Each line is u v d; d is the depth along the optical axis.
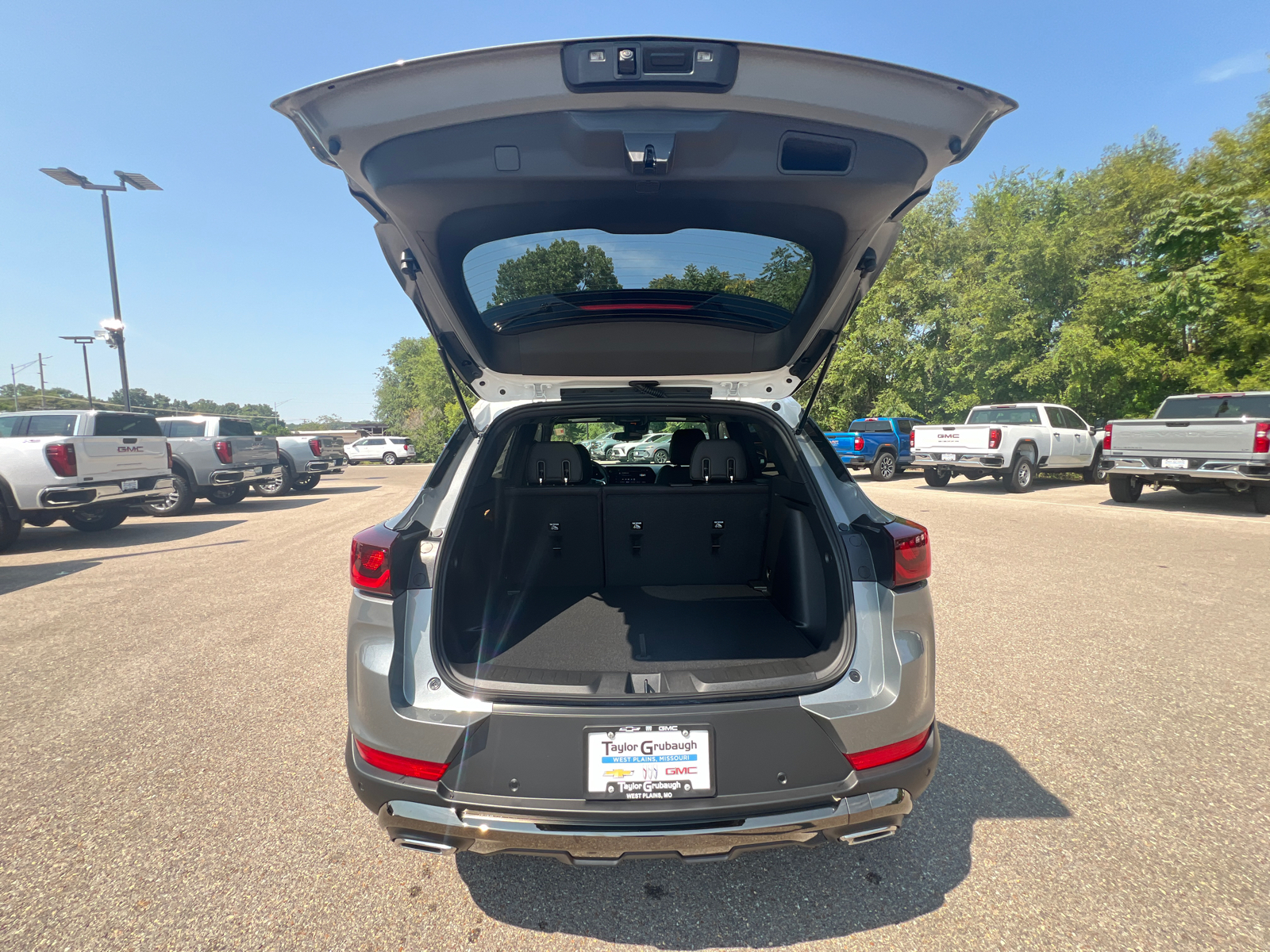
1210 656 3.68
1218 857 1.98
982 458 12.33
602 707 1.51
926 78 1.32
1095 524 8.27
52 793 2.41
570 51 1.26
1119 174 20.00
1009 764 2.55
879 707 1.61
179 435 11.98
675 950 1.67
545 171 1.44
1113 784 2.40
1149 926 1.70
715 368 2.23
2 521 7.28
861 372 21.28
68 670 3.67
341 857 2.05
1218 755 2.59
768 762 1.53
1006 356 18.77
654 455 4.19
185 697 3.29
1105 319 16.80
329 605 5.05
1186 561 6.10
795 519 2.41
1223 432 8.80
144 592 5.49
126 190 14.19
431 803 1.53
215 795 2.40
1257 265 13.61
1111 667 3.53
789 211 1.62
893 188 1.54
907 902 1.82
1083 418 17.06
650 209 1.61
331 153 1.43
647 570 2.96
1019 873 1.93
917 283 23.02
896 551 1.70
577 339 2.14
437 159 1.42
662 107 1.35
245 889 1.90
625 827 1.48
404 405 69.06
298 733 2.90
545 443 2.89
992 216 23.22
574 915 1.80
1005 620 4.35
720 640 2.24
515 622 2.47
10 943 1.68
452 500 1.90
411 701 1.60
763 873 1.96
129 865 2.00
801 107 1.35
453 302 1.88
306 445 14.69
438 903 1.84
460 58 1.26
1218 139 15.52
